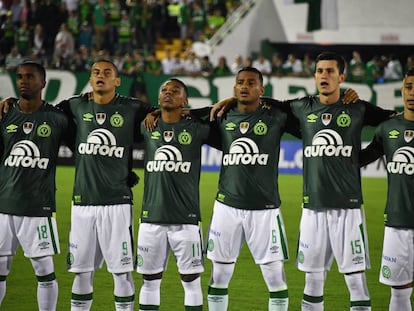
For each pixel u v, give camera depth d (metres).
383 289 19.88
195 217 15.14
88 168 15.23
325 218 14.83
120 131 15.34
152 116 15.34
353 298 14.85
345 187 14.75
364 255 14.76
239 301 18.55
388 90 40.41
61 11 49.22
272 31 53.09
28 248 15.36
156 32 52.47
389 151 14.68
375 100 40.50
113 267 15.17
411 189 14.41
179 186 15.04
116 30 49.78
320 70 14.84
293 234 26.44
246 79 15.03
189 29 52.94
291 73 41.47
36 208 15.32
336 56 14.93
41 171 15.37
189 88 40.84
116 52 48.50
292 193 34.34
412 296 18.86
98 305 17.98
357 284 14.80
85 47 45.91
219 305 15.25
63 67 43.22
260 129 15.09
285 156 40.16
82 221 15.27
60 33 47.22
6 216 15.37
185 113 15.43
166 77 40.97
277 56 44.97
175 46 52.78
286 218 29.09
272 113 15.22
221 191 15.24
